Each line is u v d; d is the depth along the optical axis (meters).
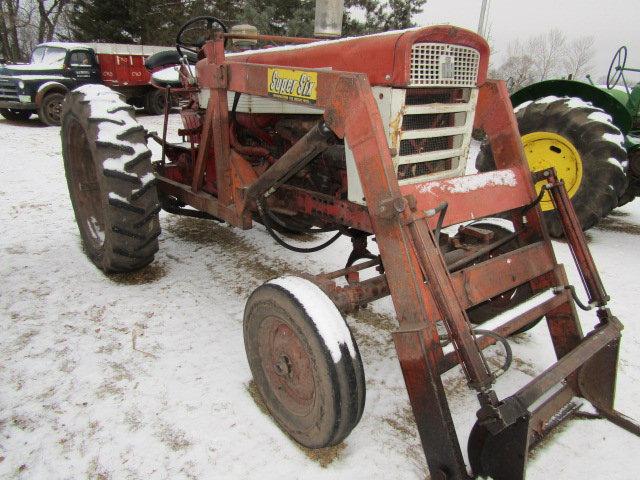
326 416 1.73
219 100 2.66
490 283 1.96
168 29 18.50
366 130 1.73
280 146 2.86
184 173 3.70
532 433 1.78
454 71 2.06
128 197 2.81
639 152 4.51
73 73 10.34
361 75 1.76
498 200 2.20
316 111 2.37
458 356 1.59
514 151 2.36
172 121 10.84
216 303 3.04
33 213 4.48
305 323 1.70
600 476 1.85
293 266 3.65
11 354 2.43
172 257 3.72
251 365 2.14
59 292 3.05
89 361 2.40
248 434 2.01
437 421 1.61
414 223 1.64
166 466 1.84
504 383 2.38
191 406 2.14
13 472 1.79
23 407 2.09
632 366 2.55
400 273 1.69
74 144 3.29
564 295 2.15
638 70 5.37
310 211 2.57
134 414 2.08
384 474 1.85
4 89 9.86
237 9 17.84
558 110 4.15
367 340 2.77
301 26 11.84
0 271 3.29
